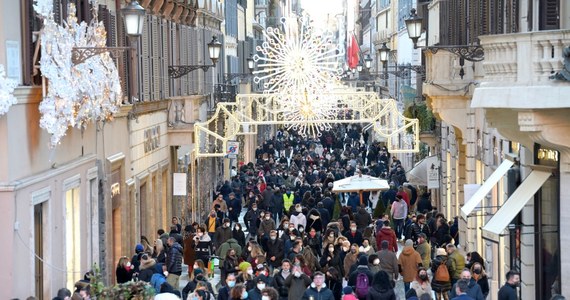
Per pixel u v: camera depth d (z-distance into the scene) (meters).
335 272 42.94
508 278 35.06
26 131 33.72
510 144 43.25
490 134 49.59
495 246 47.47
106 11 44.59
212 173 88.44
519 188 36.31
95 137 44.09
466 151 56.12
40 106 33.47
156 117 60.12
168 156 64.19
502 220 35.31
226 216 68.25
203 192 81.25
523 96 31.45
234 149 84.06
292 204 68.88
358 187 66.12
